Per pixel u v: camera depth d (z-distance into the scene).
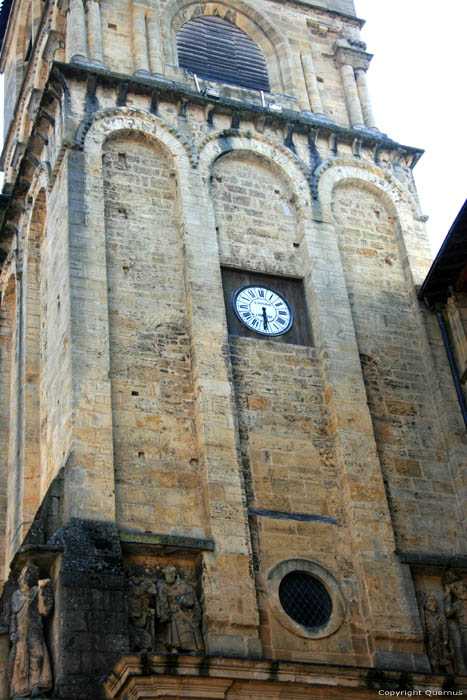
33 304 30.67
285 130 31.12
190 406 25.42
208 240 27.95
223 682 20.81
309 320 28.27
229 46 34.34
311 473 25.50
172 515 23.75
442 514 26.06
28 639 21.09
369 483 25.42
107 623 21.42
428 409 27.78
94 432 23.83
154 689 20.27
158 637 22.19
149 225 27.94
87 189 27.50
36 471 28.28
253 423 25.75
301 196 30.05
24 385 29.44
